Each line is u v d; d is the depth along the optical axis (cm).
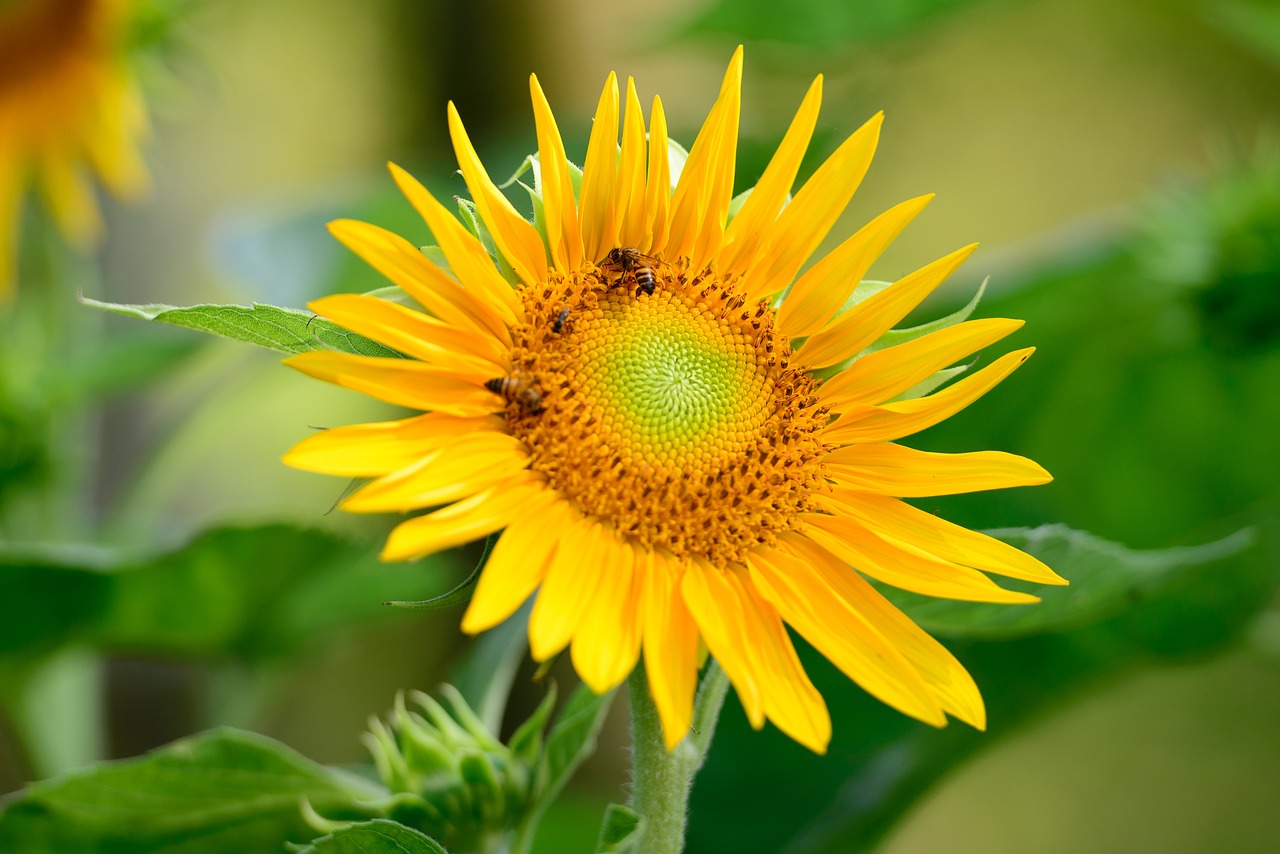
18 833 89
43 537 108
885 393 84
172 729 127
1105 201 197
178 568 99
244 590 101
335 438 78
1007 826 180
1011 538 85
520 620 94
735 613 81
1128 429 112
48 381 107
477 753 86
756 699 78
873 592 82
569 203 83
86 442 122
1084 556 85
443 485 79
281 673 107
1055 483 112
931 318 109
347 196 114
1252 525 97
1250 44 111
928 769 100
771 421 84
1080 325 110
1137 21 199
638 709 82
